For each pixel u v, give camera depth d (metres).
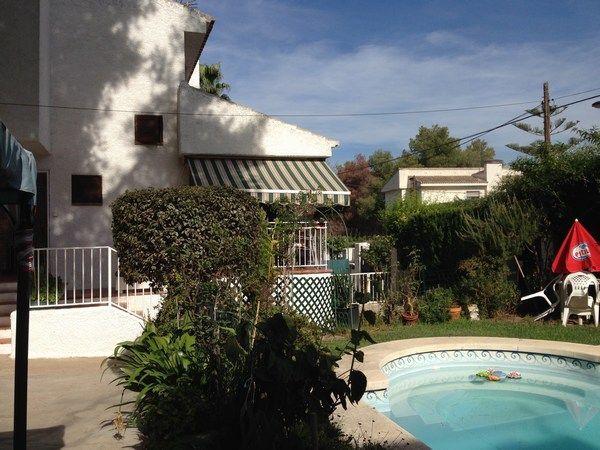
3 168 5.13
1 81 14.62
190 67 23.72
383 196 66.81
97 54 18.55
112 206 13.74
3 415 8.86
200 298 9.31
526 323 16.84
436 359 13.56
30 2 14.77
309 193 15.18
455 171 57.31
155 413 6.82
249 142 19.09
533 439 9.28
